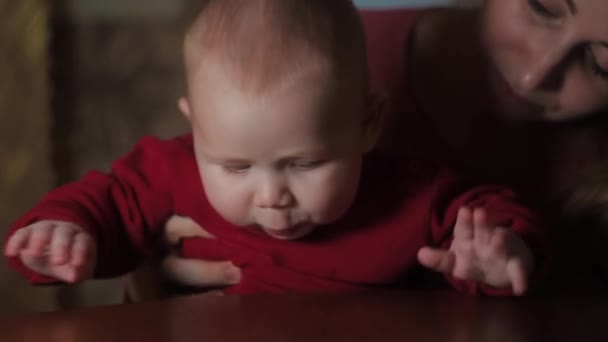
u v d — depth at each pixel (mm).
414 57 1069
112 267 842
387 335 551
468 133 1051
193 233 884
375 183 874
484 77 993
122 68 1524
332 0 820
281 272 845
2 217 1497
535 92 917
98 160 1548
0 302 1515
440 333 562
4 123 1482
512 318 609
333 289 841
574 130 1014
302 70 745
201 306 624
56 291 1544
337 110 756
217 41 769
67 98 1535
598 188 942
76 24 1525
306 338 541
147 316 597
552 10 857
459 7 1073
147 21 1508
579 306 660
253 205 768
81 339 536
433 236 852
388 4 1284
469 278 701
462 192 872
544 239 752
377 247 846
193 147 903
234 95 735
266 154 737
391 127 1078
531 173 1048
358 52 804
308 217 779
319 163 755
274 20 774
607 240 906
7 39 1462
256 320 584
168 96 1516
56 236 716
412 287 895
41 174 1509
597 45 846
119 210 860
